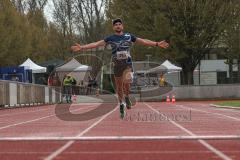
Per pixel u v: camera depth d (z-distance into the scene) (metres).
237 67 71.69
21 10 78.62
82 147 8.63
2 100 29.17
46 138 9.78
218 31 50.00
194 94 47.06
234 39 57.94
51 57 76.12
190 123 14.02
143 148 8.44
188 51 50.78
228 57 63.16
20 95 33.09
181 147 8.50
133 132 11.20
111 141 9.44
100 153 7.92
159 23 48.88
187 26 49.66
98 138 9.73
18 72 43.00
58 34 75.94
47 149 8.44
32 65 47.69
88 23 72.06
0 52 57.72
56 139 9.69
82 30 73.44
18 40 61.12
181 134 10.60
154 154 7.76
